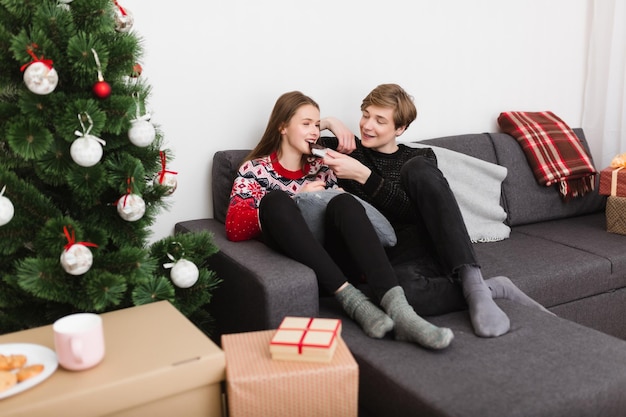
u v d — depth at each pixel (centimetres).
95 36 140
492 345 134
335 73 229
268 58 214
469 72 260
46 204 138
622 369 122
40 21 132
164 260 158
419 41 245
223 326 172
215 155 204
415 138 252
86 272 136
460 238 154
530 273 187
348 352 119
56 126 134
